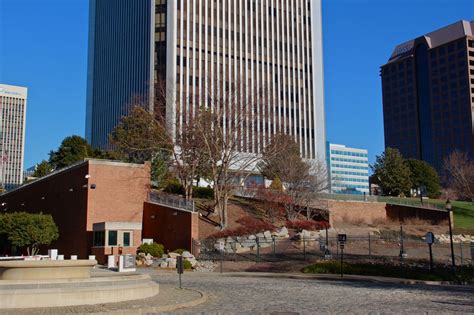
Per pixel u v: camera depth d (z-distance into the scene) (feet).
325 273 114.52
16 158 613.93
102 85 425.69
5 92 628.28
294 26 377.91
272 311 54.90
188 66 333.83
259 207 198.18
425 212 214.07
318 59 382.63
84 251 151.33
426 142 648.79
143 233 171.53
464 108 609.83
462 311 54.75
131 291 63.67
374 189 325.62
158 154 218.59
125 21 384.27
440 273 109.91
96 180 155.94
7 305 55.83
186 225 150.71
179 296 66.90
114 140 223.51
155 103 224.53
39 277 63.87
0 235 171.73
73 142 259.60
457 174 310.86
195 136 182.60
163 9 338.95
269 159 209.26
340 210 201.57
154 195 176.86
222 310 56.08
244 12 359.25
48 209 183.32
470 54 617.21
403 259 127.44
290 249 146.20
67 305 57.82
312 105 372.99
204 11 345.72
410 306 59.57
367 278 103.65
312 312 54.03
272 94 355.15
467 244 158.30
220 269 122.52
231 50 349.61
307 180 198.80
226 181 175.42
